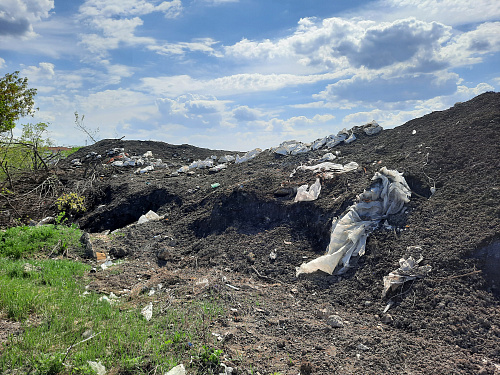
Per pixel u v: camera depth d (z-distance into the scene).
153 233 10.64
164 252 9.07
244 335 4.89
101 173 17.52
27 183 15.28
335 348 4.77
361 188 8.87
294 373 4.11
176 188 13.55
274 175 11.61
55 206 14.12
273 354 4.52
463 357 4.49
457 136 9.47
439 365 4.34
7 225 11.70
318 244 8.44
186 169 16.97
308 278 7.39
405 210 7.87
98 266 8.30
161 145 24.19
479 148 8.61
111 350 4.32
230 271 8.09
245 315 5.61
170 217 11.63
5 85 12.83
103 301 5.95
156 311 5.62
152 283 7.12
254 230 9.54
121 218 13.19
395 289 6.12
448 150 9.07
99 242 9.80
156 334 4.75
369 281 6.66
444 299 5.55
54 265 7.56
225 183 12.73
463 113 10.88
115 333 4.71
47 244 8.65
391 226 7.59
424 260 6.39
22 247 8.21
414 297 5.82
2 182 14.72
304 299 6.68
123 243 9.94
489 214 6.66
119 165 19.25
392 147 11.06
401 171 8.94
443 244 6.54
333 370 4.23
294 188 10.15
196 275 7.67
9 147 15.16
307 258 8.02
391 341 4.97
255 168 13.79
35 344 4.29
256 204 10.15
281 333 5.14
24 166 16.73
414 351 4.70
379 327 5.46
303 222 9.16
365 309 6.12
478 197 7.19
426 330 5.17
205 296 6.23
